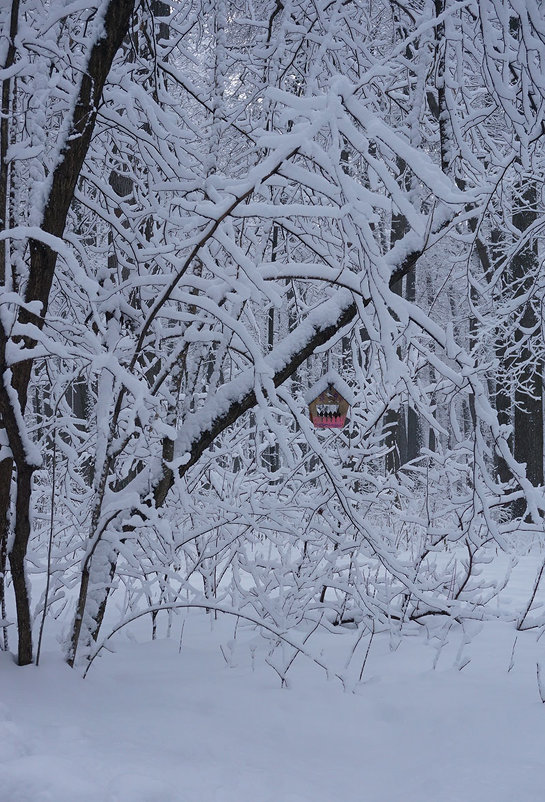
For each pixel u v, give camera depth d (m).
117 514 3.82
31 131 3.61
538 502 4.02
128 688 3.29
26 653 3.23
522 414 12.82
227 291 3.74
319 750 2.81
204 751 2.58
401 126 4.80
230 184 3.56
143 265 4.33
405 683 3.58
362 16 5.23
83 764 2.18
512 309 5.86
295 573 4.30
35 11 3.97
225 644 4.39
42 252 3.29
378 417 4.65
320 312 4.00
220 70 4.05
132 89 4.01
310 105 2.93
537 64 4.09
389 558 3.86
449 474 4.95
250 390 3.98
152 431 4.16
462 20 4.26
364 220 3.00
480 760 2.65
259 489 4.57
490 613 5.14
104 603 3.73
